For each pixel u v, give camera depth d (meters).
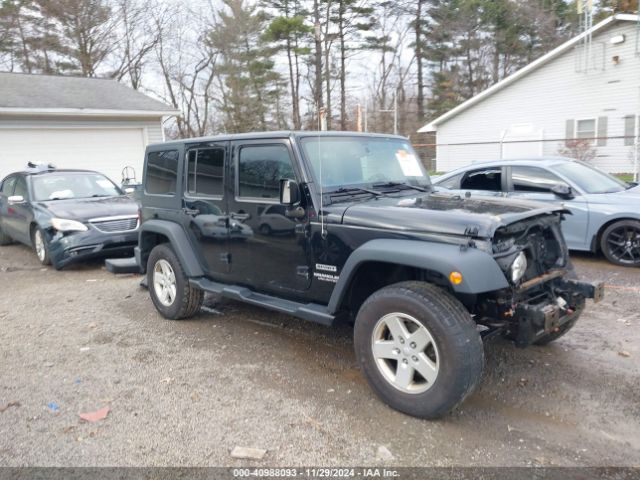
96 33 31.61
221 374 4.20
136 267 7.16
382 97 39.06
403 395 3.38
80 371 4.34
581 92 20.12
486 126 23.16
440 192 4.61
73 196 9.34
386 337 3.55
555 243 3.88
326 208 3.87
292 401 3.70
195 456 3.07
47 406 3.73
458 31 36.06
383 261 3.39
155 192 5.64
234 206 4.54
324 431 3.29
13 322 5.77
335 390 3.85
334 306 3.75
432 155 27.61
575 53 20.00
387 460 2.96
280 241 4.18
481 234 3.13
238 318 5.61
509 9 35.59
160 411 3.61
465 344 3.08
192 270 5.10
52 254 8.20
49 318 5.87
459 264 3.03
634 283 6.32
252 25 33.19
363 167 4.38
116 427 3.41
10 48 30.03
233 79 33.06
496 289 3.12
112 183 10.14
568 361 4.22
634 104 18.77
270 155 4.20
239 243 4.55
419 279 3.71
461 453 3.02
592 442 3.11
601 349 4.44
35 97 14.76
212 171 4.79
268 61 33.19
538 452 3.01
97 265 8.77
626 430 3.22
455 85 36.62
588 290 3.71
